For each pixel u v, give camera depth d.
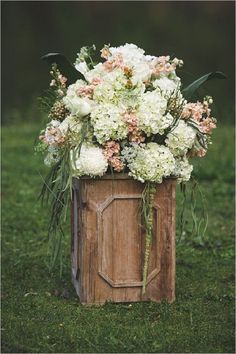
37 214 7.52
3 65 21.00
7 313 5.02
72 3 22.47
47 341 4.58
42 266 6.01
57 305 5.15
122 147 4.88
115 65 4.87
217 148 10.11
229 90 19.70
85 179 4.85
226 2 22.52
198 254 6.38
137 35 22.38
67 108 4.89
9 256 6.24
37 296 5.34
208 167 9.27
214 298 5.29
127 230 4.96
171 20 22.59
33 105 12.79
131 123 4.72
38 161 9.74
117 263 4.99
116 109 4.75
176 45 22.31
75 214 5.20
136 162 4.77
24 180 8.88
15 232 6.94
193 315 4.97
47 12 22.16
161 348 4.48
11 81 20.75
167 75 5.11
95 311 4.96
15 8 21.84
